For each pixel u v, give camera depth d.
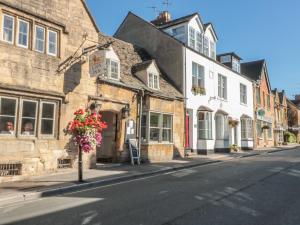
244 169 14.48
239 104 30.42
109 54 16.33
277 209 7.27
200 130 23.41
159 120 18.86
